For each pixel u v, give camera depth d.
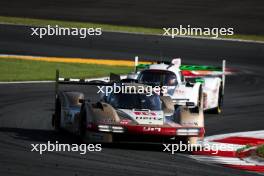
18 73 90.81
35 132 54.44
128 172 40.25
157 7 156.62
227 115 71.25
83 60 105.25
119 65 104.31
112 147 48.69
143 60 108.88
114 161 43.41
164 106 52.59
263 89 90.94
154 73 67.81
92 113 47.91
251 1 165.00
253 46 122.94
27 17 139.50
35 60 102.69
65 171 39.81
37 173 38.97
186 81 76.50
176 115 49.84
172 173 40.62
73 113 52.03
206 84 71.44
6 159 42.56
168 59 110.94
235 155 48.56
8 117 61.81
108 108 48.53
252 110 74.88
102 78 91.56
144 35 126.56
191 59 111.75
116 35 126.44
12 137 51.19
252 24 140.62
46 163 41.84
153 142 48.62
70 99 54.25
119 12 150.25
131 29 132.12
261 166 44.88
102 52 113.88
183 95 65.69
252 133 59.69
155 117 48.88
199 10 153.50
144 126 47.28
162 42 123.12
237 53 118.50
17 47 113.56
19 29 126.75
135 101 50.78
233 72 103.56
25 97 74.62
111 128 47.00
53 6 155.38
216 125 63.94
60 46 116.81
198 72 98.25
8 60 100.88
